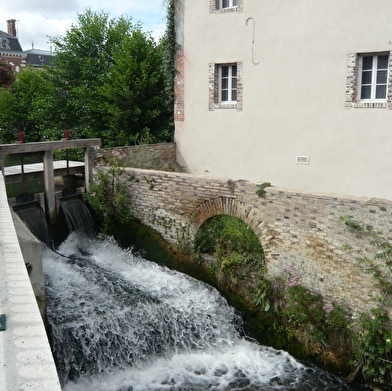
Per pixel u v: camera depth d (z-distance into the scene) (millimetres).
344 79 9859
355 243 7086
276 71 10781
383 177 9664
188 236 9438
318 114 10336
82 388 6527
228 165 12078
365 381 6891
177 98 12766
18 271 4008
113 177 10734
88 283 8594
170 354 7621
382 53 9500
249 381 6996
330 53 9938
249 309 8312
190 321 7965
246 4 10969
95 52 16828
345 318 7309
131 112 13773
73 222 10578
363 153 9852
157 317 7691
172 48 12570
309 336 7496
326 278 7504
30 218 9789
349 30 9617
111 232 10797
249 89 11305
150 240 10133
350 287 7254
